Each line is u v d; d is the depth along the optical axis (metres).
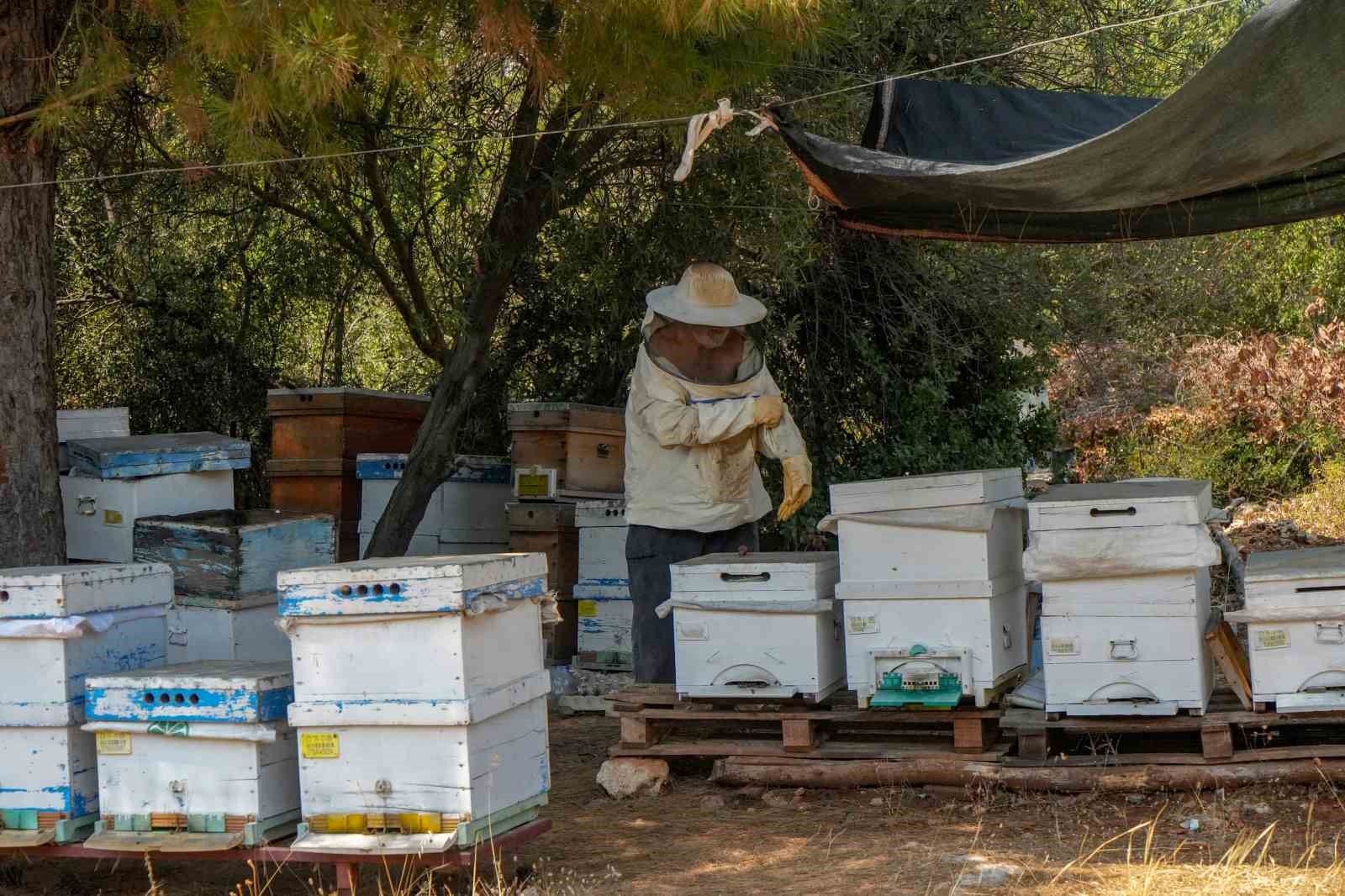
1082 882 4.29
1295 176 6.28
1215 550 5.04
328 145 6.83
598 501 8.23
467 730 4.20
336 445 8.73
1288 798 5.08
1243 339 18.25
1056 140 6.98
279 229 10.55
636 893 4.45
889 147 7.01
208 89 6.34
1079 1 10.52
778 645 5.62
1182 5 10.92
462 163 9.47
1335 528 13.47
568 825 5.48
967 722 5.58
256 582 5.66
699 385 6.60
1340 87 4.78
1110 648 5.23
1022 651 5.84
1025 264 10.82
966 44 9.95
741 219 8.62
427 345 9.95
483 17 5.68
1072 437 17.84
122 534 6.16
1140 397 18.36
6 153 6.19
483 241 8.57
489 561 4.31
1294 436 16.53
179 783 4.39
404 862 4.29
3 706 4.50
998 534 5.53
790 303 10.57
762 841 5.07
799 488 6.66
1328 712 5.05
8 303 6.18
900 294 10.44
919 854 4.75
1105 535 5.15
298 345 11.74
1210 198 6.57
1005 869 4.41
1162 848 4.65
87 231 10.56
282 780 4.44
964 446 11.41
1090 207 5.78
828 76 8.57
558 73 6.02
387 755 4.27
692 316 6.44
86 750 4.57
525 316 10.57
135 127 8.71
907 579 5.45
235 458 6.51
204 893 4.78
